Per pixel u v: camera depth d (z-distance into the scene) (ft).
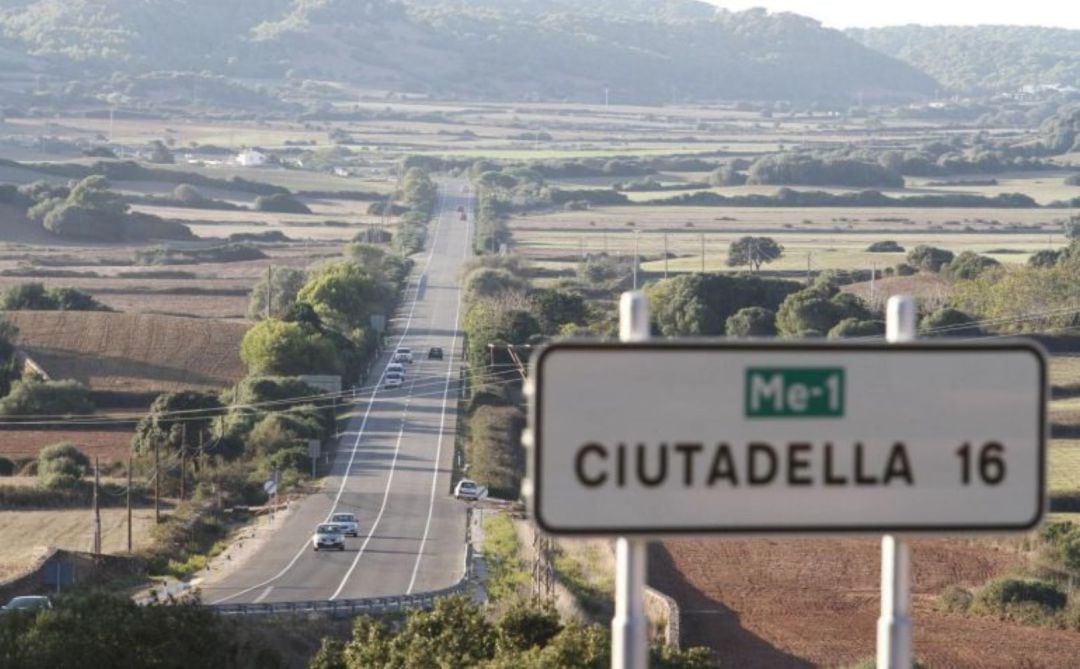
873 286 588.91
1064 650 245.24
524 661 138.72
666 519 31.94
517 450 435.12
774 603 271.08
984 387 32.86
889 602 33.40
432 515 354.33
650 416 31.83
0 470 392.68
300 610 231.09
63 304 595.06
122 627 163.63
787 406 32.17
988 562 306.14
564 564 296.92
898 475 32.65
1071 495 344.28
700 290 562.25
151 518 344.28
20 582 258.57
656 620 246.68
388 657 160.97
